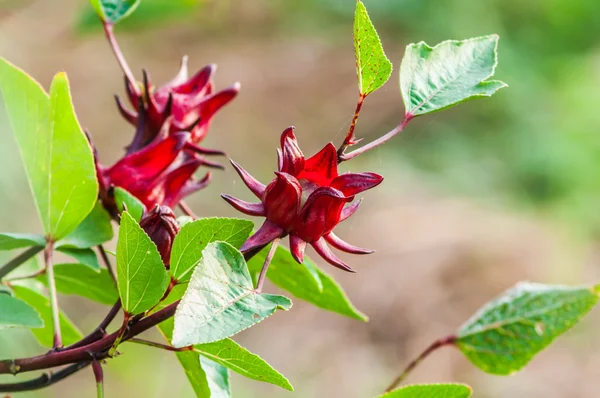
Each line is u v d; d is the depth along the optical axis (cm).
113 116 965
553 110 1109
